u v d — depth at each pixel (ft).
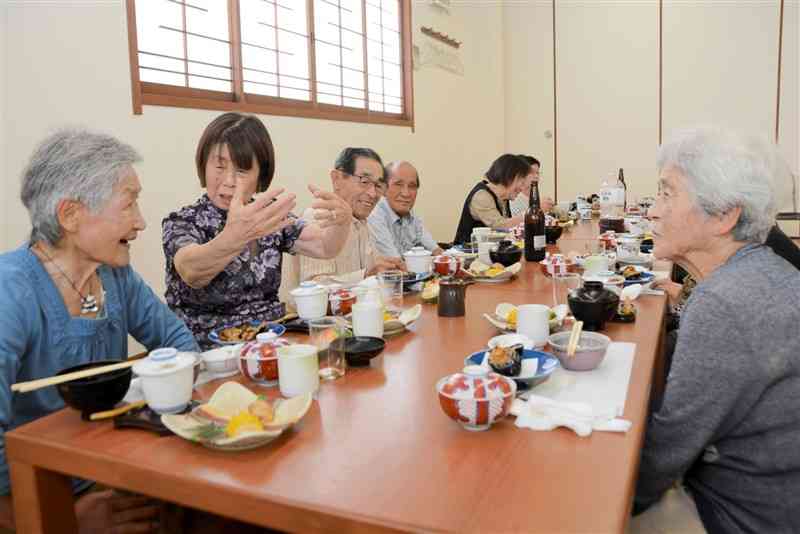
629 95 24.94
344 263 9.77
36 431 3.53
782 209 4.18
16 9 8.67
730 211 4.08
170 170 11.34
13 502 3.63
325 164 16.15
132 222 4.46
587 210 16.58
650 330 5.27
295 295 5.57
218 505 2.88
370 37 18.75
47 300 4.40
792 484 3.75
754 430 3.77
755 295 3.65
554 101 26.05
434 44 22.31
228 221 5.33
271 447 3.22
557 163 26.35
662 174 4.42
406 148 20.63
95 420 3.65
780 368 3.59
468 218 14.60
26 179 4.26
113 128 10.21
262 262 6.99
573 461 2.98
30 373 4.40
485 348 4.85
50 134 4.33
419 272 7.73
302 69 15.57
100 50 9.94
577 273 7.80
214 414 3.51
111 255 4.49
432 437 3.29
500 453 3.08
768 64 22.95
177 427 3.32
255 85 13.98
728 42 23.35
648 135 24.88
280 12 14.67
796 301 3.66
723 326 3.63
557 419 3.33
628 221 13.56
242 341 5.11
